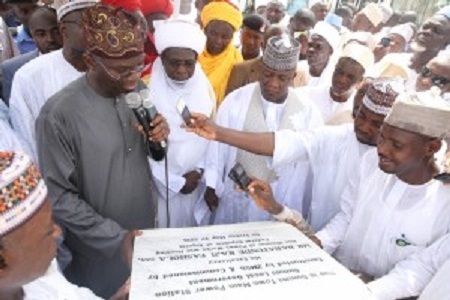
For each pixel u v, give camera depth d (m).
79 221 1.52
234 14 3.14
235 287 1.09
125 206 1.70
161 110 2.04
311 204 1.96
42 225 0.74
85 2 1.92
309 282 1.13
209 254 1.25
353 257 1.63
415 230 1.40
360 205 1.54
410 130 1.21
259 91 2.16
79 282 1.87
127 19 1.40
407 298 1.42
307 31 4.19
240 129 2.14
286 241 1.36
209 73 3.20
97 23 1.36
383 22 5.66
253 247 1.30
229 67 3.27
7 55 3.45
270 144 1.78
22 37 3.71
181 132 2.06
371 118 1.59
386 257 1.49
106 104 1.56
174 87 2.10
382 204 1.45
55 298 0.97
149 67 2.45
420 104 1.19
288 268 1.19
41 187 0.75
